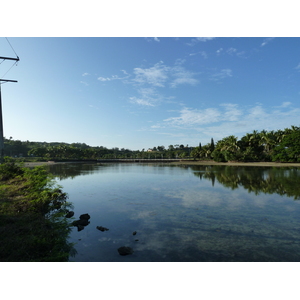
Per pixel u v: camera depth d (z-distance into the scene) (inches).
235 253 313.3
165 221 470.3
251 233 398.0
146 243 351.9
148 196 743.7
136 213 534.6
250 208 578.2
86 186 972.6
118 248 322.3
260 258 295.6
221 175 1368.1
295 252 316.8
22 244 287.4
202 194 773.3
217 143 3636.8
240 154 2721.5
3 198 504.7
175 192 813.9
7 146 4677.7
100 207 594.9
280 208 577.6
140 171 1827.0
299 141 2193.7
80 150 5039.4
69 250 315.3
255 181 1065.5
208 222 462.9
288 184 959.0
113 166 2682.1
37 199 491.2
